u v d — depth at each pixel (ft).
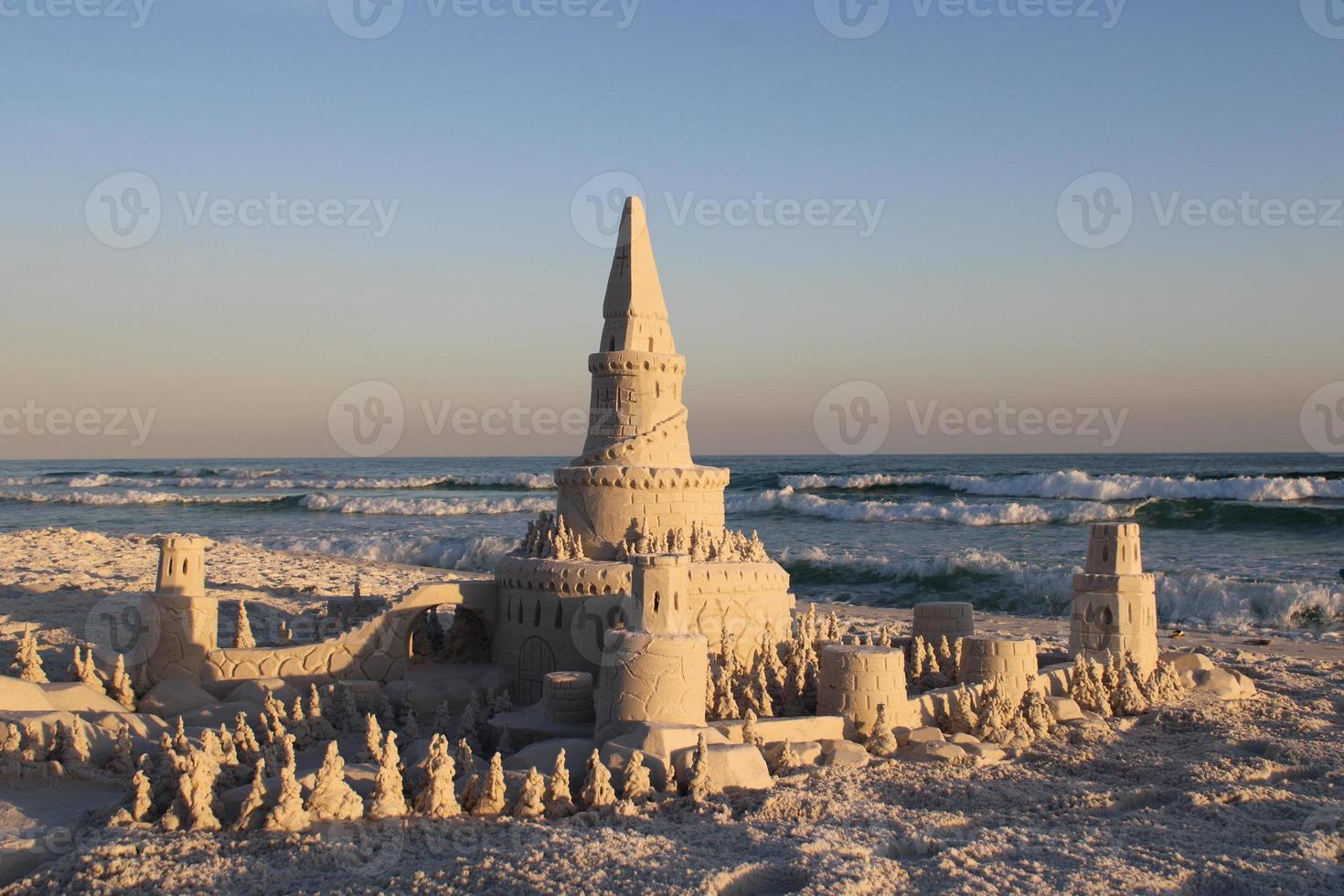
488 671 80.33
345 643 79.71
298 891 46.09
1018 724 72.02
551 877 46.80
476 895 45.55
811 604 83.35
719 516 81.61
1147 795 60.70
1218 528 210.79
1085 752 69.00
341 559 198.49
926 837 52.54
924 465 549.95
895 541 204.74
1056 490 281.33
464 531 250.78
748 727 64.95
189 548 79.71
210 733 57.57
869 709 69.56
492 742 70.08
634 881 46.21
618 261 82.53
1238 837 53.62
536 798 55.21
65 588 132.36
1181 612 133.90
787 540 208.85
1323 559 168.25
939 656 82.64
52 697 68.28
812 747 65.82
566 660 75.92
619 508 78.74
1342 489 246.27
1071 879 47.19
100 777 60.44
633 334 81.00
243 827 52.39
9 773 58.90
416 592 80.84
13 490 431.02
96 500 363.76
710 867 47.98
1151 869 48.60
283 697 76.23
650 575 64.64
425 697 76.79
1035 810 58.13
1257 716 78.64
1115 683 81.15
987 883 46.68
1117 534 85.92
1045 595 148.36
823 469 523.70
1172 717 77.51
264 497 361.10
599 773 56.75
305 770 58.39
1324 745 69.21
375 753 62.18
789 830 53.16
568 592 75.77
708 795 57.62
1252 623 128.67
